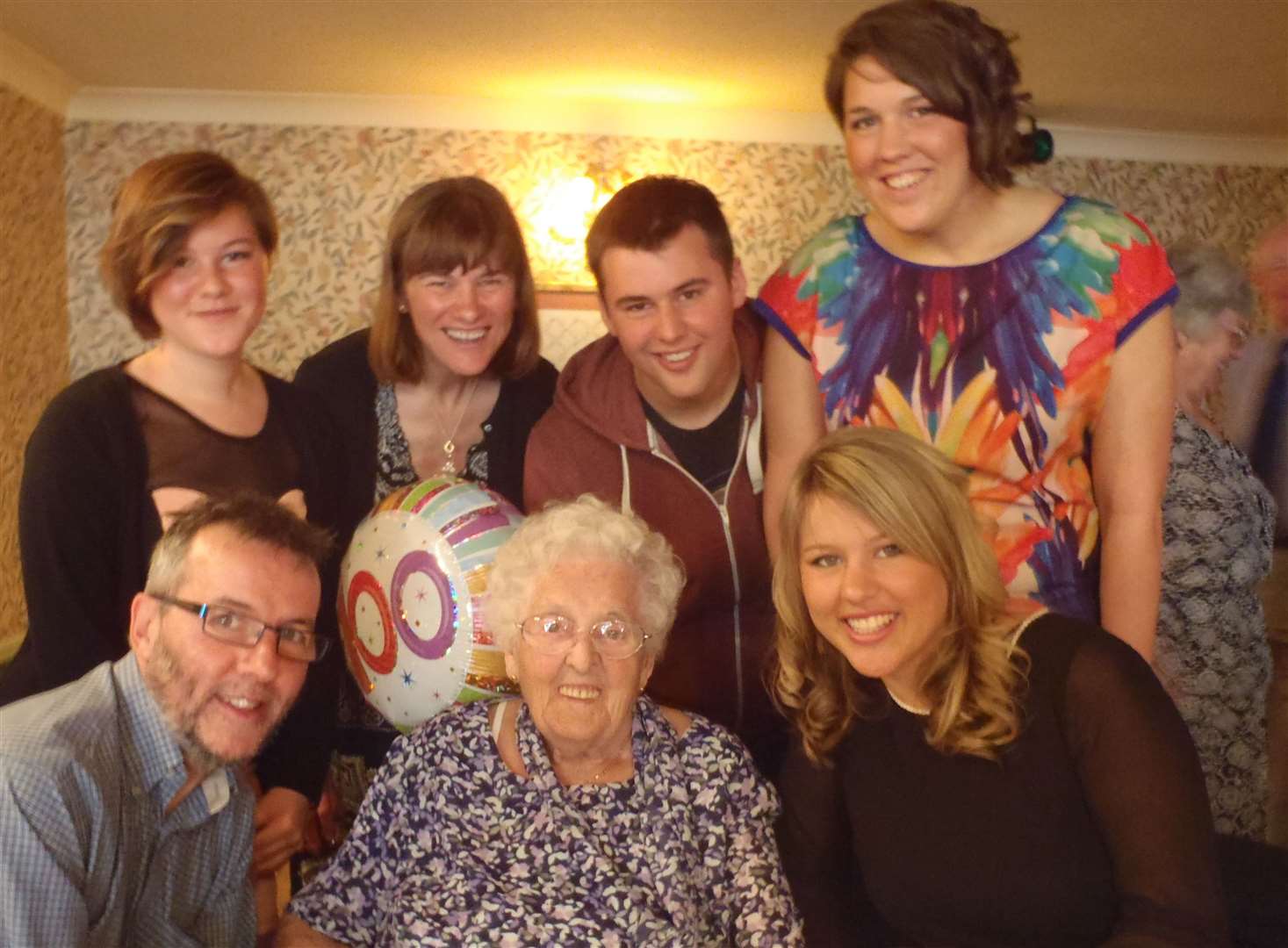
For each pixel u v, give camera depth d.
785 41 3.82
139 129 4.62
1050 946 1.38
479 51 3.98
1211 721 2.18
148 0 3.46
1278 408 2.03
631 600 1.54
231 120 4.66
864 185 1.66
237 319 1.81
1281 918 1.47
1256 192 5.18
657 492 1.90
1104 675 1.36
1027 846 1.38
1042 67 4.08
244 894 1.61
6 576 4.07
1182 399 2.15
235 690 1.43
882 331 1.74
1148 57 3.94
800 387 1.85
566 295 4.82
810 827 1.59
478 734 1.58
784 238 4.94
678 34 3.76
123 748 1.42
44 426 1.76
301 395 2.02
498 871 1.52
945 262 1.69
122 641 1.80
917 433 1.74
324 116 4.69
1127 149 5.11
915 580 1.41
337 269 4.75
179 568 1.42
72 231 4.61
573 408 1.93
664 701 1.93
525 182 4.80
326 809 2.05
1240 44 3.79
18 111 4.18
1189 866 1.27
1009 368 1.67
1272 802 2.20
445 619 1.75
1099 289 1.62
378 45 3.91
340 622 1.92
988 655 1.40
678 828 1.55
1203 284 2.09
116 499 1.78
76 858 1.31
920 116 1.57
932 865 1.43
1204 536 2.13
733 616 1.94
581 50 3.95
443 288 1.96
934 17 1.55
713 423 1.89
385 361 2.06
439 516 1.79
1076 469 1.72
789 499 1.50
